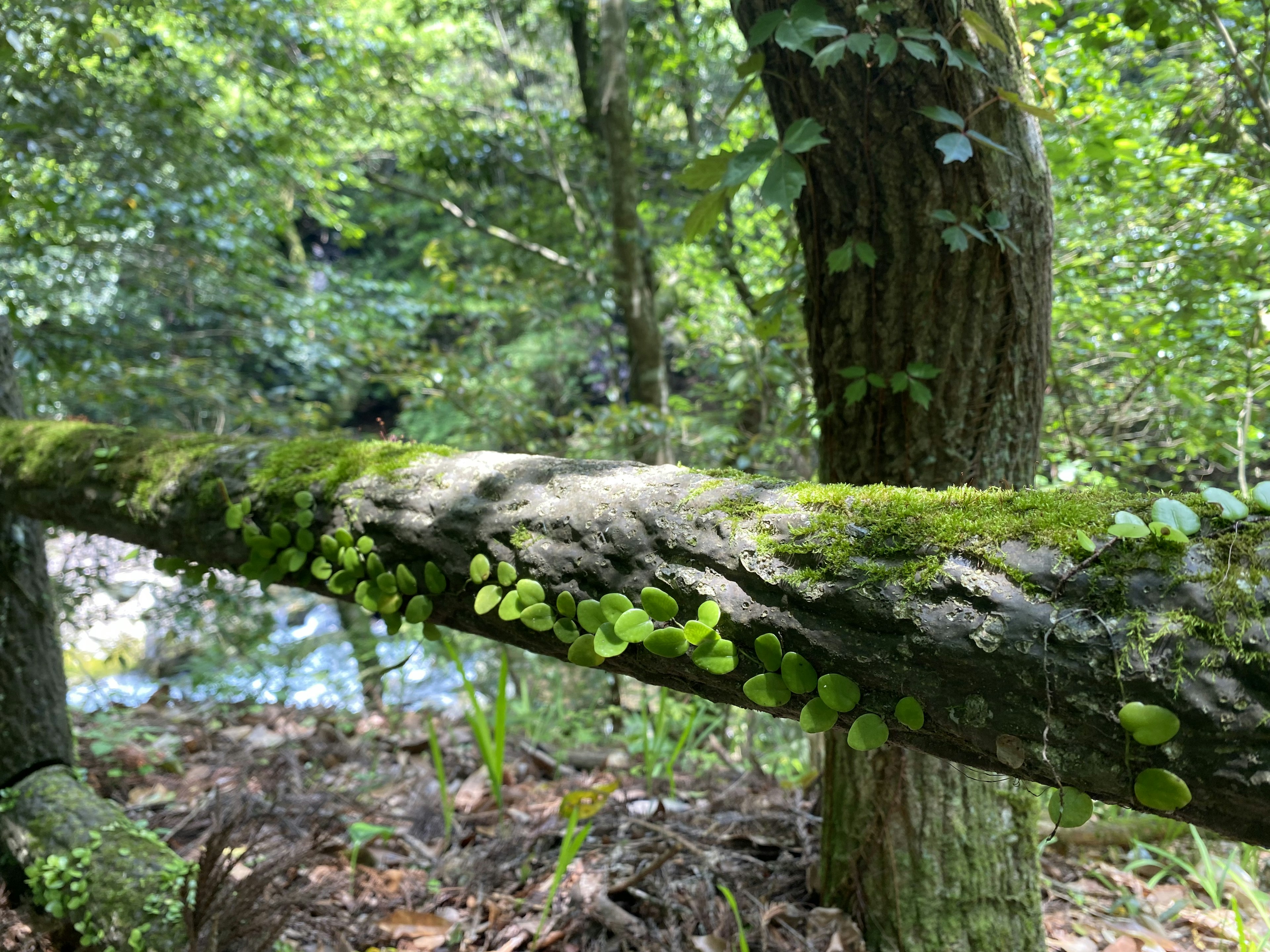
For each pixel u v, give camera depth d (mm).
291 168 4645
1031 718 819
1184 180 2650
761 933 1788
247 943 1661
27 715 2223
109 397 4004
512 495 1231
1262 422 2924
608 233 5367
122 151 3797
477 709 2488
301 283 5316
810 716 938
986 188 1433
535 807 2602
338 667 4402
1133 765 775
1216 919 1892
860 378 1574
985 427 1575
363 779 2883
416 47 5582
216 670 4008
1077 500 876
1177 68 2795
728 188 1492
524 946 1874
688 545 1034
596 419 4355
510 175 5582
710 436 3977
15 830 2057
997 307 1512
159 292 4625
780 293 1814
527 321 5246
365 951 1871
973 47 1373
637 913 1924
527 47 6297
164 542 1741
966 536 875
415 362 4301
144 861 1915
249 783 2770
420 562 1327
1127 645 754
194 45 4461
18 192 3361
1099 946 1860
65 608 3301
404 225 10312
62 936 1893
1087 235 2990
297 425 4605
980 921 1704
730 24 4809
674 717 3314
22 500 2068
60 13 2857
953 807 1700
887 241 1504
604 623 1072
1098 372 3361
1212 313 2600
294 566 1473
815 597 927
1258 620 712
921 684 875
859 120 1427
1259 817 730
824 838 1899
